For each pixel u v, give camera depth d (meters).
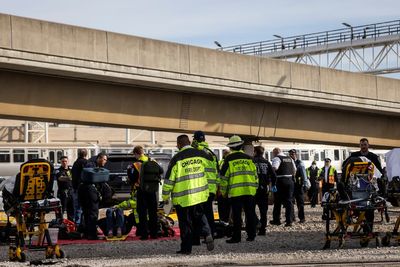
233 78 36.44
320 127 42.56
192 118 36.94
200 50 35.16
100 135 80.50
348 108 42.31
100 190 18.41
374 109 42.78
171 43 34.00
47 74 30.94
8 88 30.34
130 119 34.22
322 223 22.94
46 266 12.80
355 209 14.97
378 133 45.22
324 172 32.56
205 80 35.22
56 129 78.94
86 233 18.41
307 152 58.84
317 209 32.62
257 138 40.19
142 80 32.75
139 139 80.00
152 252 15.38
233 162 16.78
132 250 15.83
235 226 16.77
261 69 37.78
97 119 33.06
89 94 32.75
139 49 32.69
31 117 31.16
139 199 18.06
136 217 18.39
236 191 16.75
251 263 12.48
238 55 36.84
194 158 14.25
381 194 16.08
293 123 41.47
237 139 16.88
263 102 40.06
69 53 30.31
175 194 14.18
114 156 28.36
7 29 28.59
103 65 31.39
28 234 14.11
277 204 22.23
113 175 28.02
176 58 34.12
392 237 15.50
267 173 18.91
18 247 13.98
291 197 21.92
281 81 38.59
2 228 18.25
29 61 29.11
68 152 50.75
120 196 27.95
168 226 18.97
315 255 13.59
